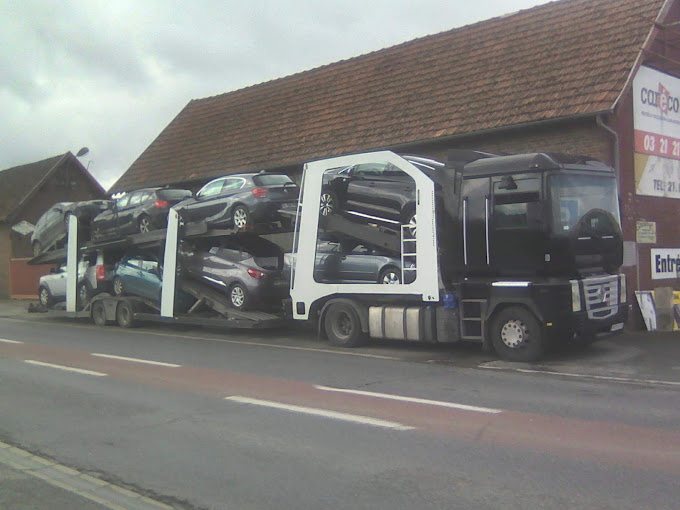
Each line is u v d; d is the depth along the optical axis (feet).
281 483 17.07
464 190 36.22
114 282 60.34
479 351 39.37
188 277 53.06
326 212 42.70
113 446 20.81
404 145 56.75
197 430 22.44
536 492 15.81
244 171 69.56
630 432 21.03
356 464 18.39
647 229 49.24
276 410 25.04
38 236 71.10
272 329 54.34
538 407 24.73
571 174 34.30
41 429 23.03
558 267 33.53
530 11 61.41
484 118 52.54
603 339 40.70
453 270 36.86
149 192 57.21
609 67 48.37
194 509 15.58
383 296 39.83
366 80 70.13
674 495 15.39
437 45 67.05
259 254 49.96
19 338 51.06
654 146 50.47
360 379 31.19
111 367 35.99
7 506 15.80
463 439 20.54
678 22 49.42
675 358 35.81
